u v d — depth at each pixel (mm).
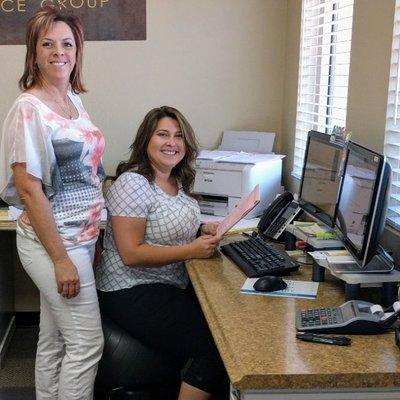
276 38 3811
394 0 2254
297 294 1993
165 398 2520
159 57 3783
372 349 1575
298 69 3492
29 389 3170
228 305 1894
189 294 2514
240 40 3799
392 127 2324
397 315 1658
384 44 2344
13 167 2176
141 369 2443
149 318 2377
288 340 1623
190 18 3754
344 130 2510
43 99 2225
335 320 1688
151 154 2451
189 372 2256
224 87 3844
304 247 2504
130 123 3840
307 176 2729
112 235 2447
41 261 2273
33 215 2182
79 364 2363
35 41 2227
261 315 1809
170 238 2438
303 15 3414
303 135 3502
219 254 2482
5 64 3711
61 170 2234
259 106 3883
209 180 3359
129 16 3729
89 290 2334
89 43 3744
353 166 2096
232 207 3322
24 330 3959
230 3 3756
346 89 2932
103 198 2430
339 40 3055
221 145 3844
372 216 1798
